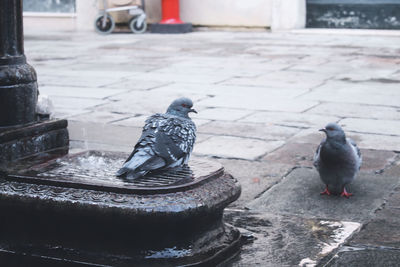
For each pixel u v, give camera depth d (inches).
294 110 357.4
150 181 163.6
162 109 362.3
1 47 200.8
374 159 264.1
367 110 354.9
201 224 165.3
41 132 206.1
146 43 685.3
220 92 411.8
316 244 179.9
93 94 408.8
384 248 176.4
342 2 761.6
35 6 864.9
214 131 313.6
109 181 163.9
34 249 169.2
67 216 163.2
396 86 423.2
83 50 634.8
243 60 551.5
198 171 173.5
